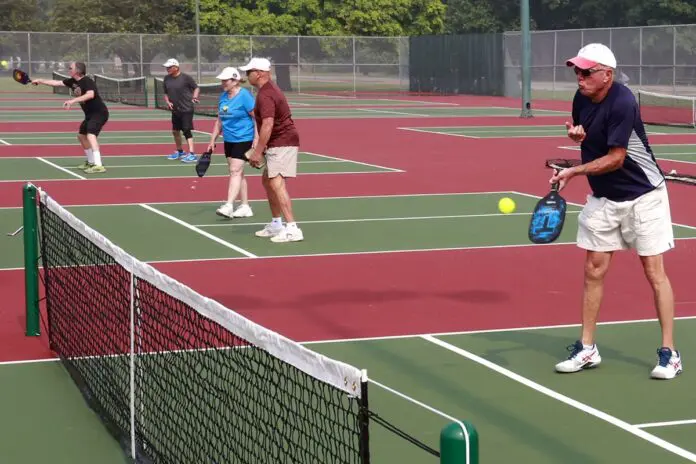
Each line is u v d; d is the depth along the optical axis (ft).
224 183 65.72
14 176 69.31
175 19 222.89
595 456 21.04
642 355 28.37
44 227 31.68
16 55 204.95
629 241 26.30
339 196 60.54
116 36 205.16
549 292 36.09
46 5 301.22
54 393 25.82
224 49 208.74
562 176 25.84
